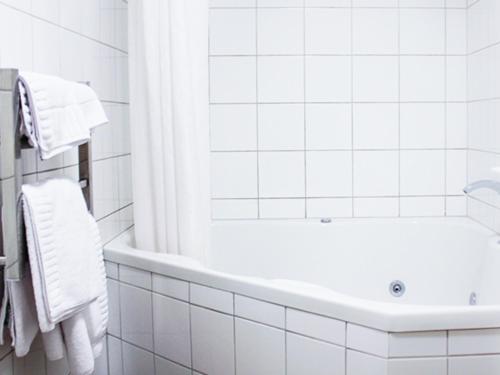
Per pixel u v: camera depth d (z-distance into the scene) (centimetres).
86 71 173
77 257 122
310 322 136
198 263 167
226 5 245
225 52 246
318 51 246
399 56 246
